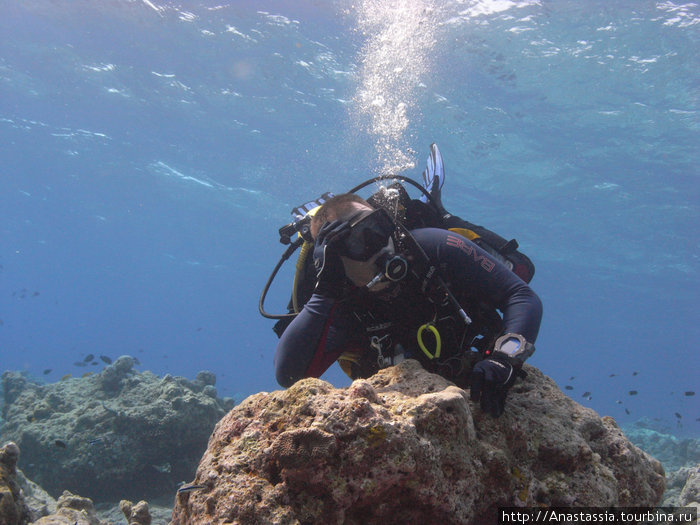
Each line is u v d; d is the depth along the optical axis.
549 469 1.75
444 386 1.76
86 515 3.01
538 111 20.58
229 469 1.54
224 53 20.19
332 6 16.88
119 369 10.45
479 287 2.03
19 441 9.29
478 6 15.95
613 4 15.29
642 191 26.03
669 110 19.44
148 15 18.77
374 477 1.45
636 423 31.62
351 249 1.94
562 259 40.09
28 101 27.05
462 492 1.56
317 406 1.55
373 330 2.16
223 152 29.08
